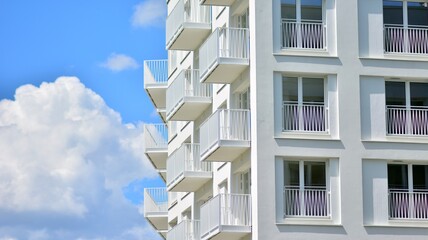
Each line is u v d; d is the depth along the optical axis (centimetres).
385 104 5934
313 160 5872
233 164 6347
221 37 6288
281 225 5794
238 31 6125
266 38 5906
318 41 5941
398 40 6000
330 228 5812
